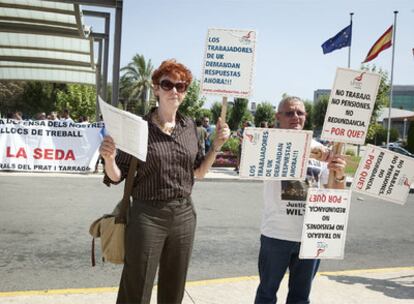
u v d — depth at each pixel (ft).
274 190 10.97
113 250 9.87
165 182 9.66
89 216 28.09
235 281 16.99
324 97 188.85
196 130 10.53
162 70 9.84
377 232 28.94
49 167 47.57
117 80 47.62
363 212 36.42
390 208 39.22
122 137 8.86
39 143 47.29
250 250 22.39
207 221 28.84
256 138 9.86
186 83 9.93
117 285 16.60
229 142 67.41
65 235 23.40
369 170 10.34
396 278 18.48
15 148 46.83
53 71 68.59
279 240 10.85
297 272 11.21
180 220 9.91
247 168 9.89
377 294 16.24
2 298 14.43
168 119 10.02
